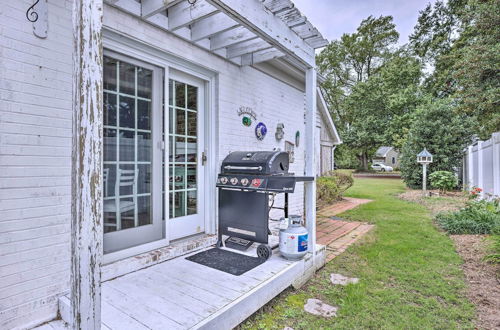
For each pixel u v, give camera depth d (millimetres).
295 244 2727
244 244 3096
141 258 2533
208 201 3455
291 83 4992
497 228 4223
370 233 4633
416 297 2523
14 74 1736
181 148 3168
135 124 2604
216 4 1889
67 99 1979
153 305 1924
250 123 3969
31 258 1804
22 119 1771
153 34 2607
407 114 17719
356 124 21312
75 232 1188
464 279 2879
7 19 1708
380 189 11430
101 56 1233
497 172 6258
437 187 9594
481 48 7590
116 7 2295
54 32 1916
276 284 2412
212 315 1813
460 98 9086
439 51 16219
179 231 3121
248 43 3273
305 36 2867
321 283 2832
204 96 3434
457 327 2082
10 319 1708
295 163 5215
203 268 2566
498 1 7180
